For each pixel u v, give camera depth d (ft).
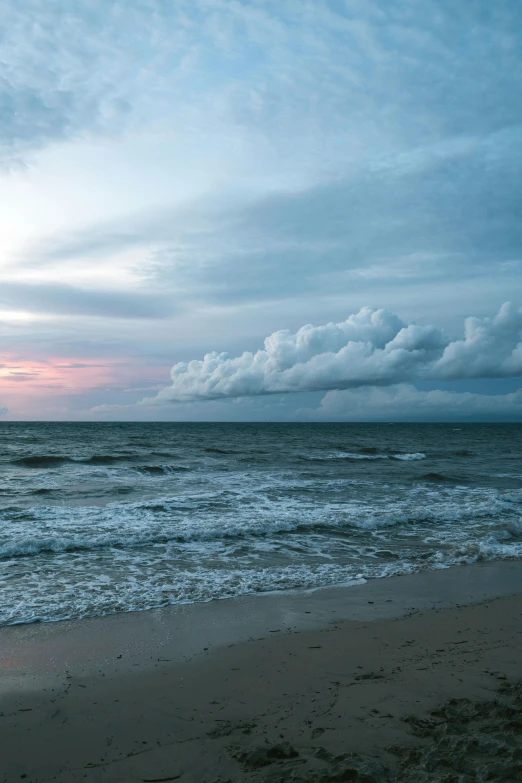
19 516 44.32
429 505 53.47
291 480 72.95
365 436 243.60
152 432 242.37
